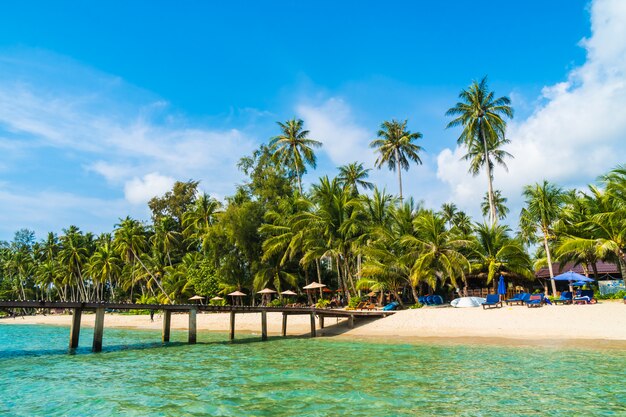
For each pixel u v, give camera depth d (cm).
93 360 1959
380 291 4006
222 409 1108
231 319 2761
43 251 9512
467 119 4497
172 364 1816
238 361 1870
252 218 4981
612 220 3019
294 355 2012
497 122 4341
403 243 3619
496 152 4700
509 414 1009
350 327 2997
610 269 4462
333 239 4059
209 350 2266
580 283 3144
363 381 1399
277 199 5141
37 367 1784
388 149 5138
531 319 2470
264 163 5669
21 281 9494
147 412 1092
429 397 1175
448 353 1895
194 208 6906
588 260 3862
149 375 1576
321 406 1114
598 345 1889
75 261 8062
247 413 1069
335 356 1941
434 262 3572
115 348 2389
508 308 2791
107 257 7100
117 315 6044
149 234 7794
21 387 1399
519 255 3603
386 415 1025
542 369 1480
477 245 3719
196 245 7150
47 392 1324
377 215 4019
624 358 1611
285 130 5434
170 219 6819
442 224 3694
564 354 1734
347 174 5288
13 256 9544
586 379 1320
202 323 4041
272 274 4678
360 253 3916
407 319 2870
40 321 6075
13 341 3103
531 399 1126
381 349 2100
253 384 1395
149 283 6788
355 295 4153
